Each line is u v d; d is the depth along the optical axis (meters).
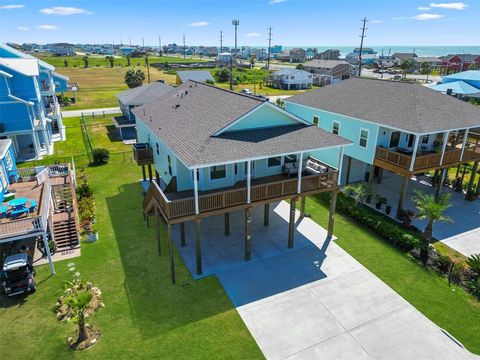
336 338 13.34
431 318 14.38
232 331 13.59
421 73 122.56
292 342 13.12
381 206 24.39
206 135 17.31
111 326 13.76
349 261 18.19
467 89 54.78
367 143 25.14
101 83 91.56
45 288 15.92
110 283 16.27
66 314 14.38
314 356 12.54
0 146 21.17
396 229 20.02
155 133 20.53
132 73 85.00
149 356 12.46
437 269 17.50
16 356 12.45
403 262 18.11
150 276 16.83
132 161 33.25
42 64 42.25
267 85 94.44
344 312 14.66
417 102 24.06
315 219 22.81
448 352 12.76
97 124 47.66
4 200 19.30
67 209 21.23
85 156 34.50
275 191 17.72
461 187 26.78
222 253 18.81
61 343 12.99
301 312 14.63
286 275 17.03
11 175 21.88
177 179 18.73
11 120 32.53
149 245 19.53
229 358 12.41
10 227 15.88
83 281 16.33
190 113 21.77
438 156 22.66
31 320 14.08
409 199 25.66
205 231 21.12
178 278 16.72
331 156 28.73
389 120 23.14
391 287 16.22
